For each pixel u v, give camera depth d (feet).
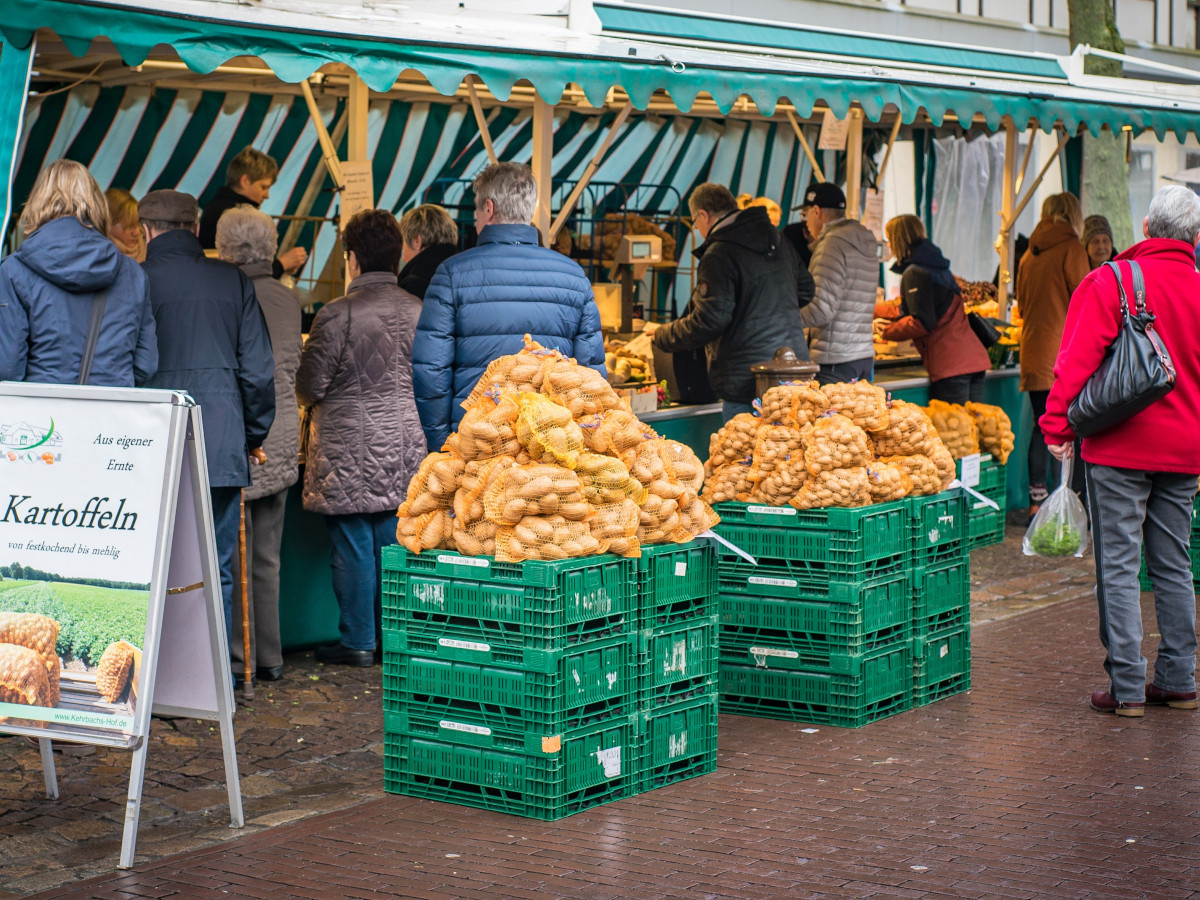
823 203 30.99
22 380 17.07
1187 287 19.39
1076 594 28.45
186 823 15.74
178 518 15.16
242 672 21.26
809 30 23.80
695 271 38.14
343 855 14.61
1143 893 13.47
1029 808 15.97
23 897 13.51
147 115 29.66
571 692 15.66
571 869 14.15
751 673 20.21
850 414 20.25
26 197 28.45
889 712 20.21
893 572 20.16
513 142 35.06
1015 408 38.29
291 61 16.84
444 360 18.76
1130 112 29.07
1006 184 41.96
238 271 19.86
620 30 20.38
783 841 14.94
